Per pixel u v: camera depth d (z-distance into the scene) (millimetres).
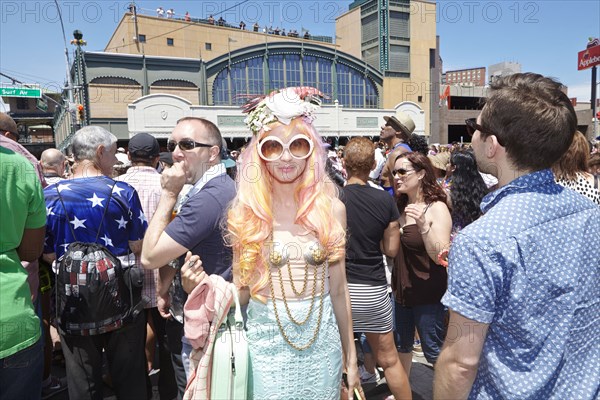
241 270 1706
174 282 2289
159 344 3148
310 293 1682
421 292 2750
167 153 4340
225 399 1544
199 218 1855
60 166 4188
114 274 2426
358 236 2641
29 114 40094
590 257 1210
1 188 1731
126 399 2697
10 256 1795
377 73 38562
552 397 1173
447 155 4504
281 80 35094
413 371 3586
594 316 1230
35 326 1865
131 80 29906
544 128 1170
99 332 2410
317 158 1822
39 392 1970
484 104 1321
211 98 32719
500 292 1151
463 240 1182
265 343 1620
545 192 1224
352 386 1927
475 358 1187
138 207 2775
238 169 1873
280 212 1779
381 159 5637
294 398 1607
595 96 28688
